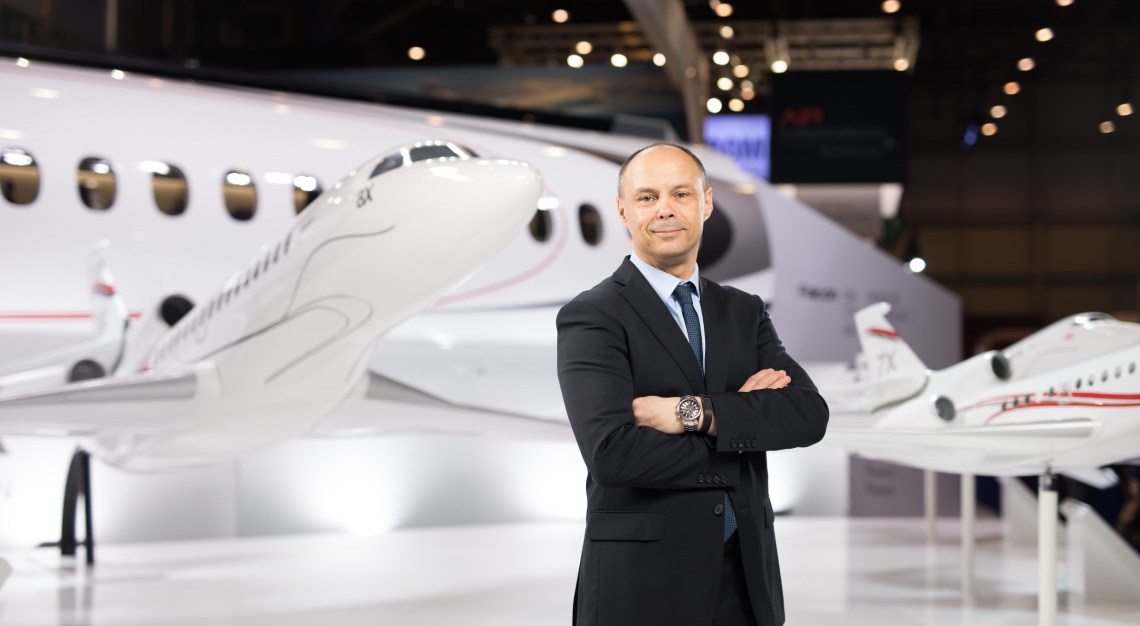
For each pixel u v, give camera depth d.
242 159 8.32
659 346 2.11
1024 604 5.77
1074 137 25.06
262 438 5.81
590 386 2.03
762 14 18.67
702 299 2.24
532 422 6.29
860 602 5.78
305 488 8.70
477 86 14.59
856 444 5.39
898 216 18.94
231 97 8.76
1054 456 5.48
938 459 5.86
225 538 8.34
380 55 16.53
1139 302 24.66
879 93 15.86
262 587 6.05
